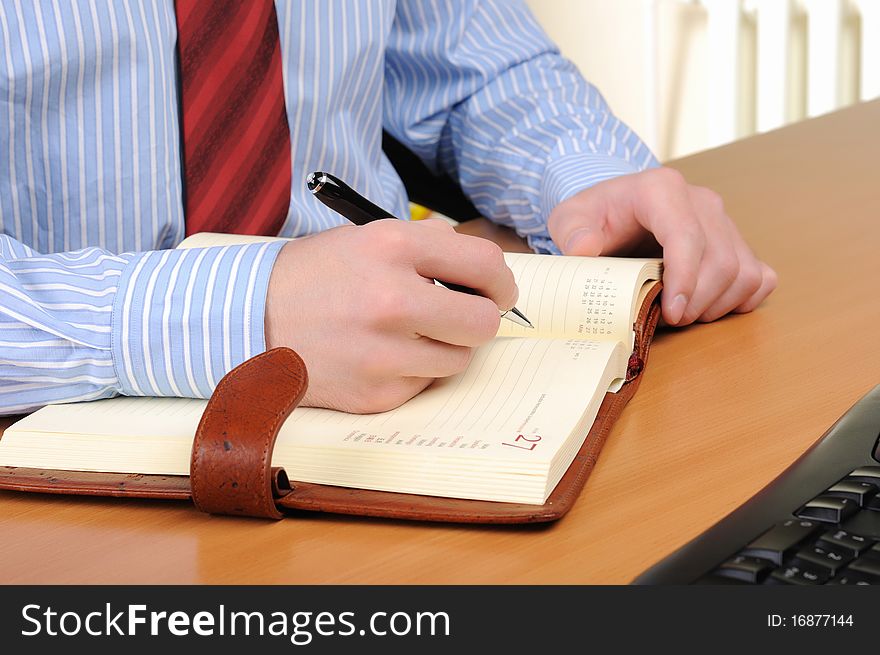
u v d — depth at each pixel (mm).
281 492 503
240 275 601
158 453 541
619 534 465
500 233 1079
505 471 486
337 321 562
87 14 804
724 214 795
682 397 618
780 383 625
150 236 874
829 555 380
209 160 877
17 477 541
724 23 2482
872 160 1121
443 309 555
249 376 512
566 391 563
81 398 617
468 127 1155
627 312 658
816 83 2428
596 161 986
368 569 452
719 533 412
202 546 481
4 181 806
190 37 863
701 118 2713
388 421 549
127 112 839
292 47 988
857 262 837
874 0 2338
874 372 628
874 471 430
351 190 647
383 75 1134
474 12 1168
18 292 609
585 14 2783
